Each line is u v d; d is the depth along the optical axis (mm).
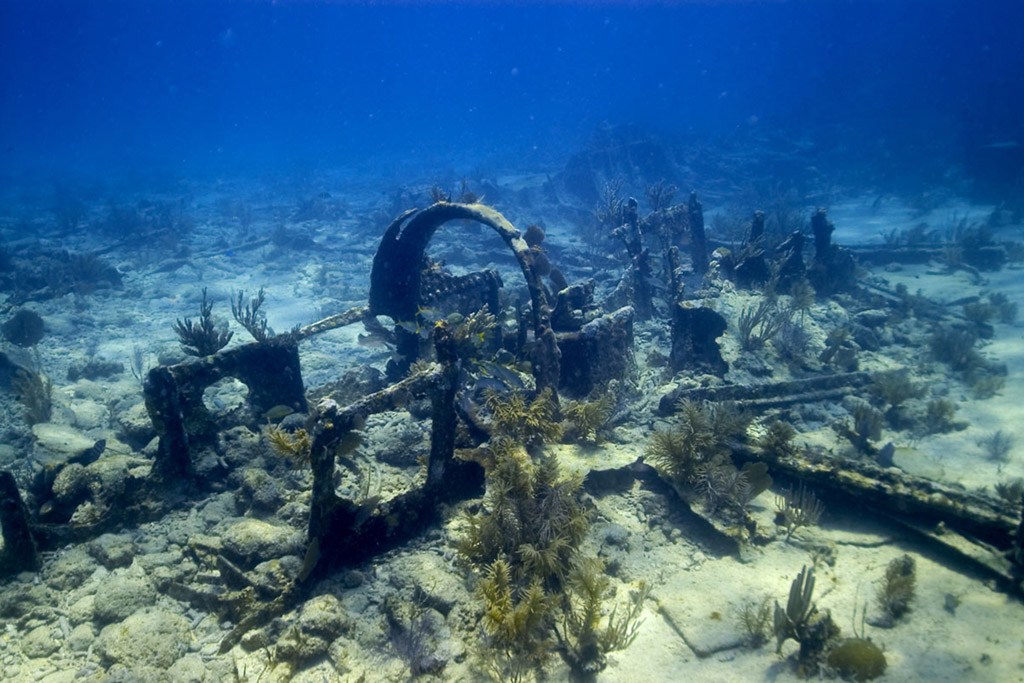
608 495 7672
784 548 6621
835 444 8578
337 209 35125
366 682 5082
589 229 26766
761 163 44219
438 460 6730
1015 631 5363
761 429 8938
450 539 6676
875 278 17969
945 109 62312
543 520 6270
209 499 7531
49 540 6727
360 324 17078
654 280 16344
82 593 6215
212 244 28203
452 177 45812
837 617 5660
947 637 5359
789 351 11406
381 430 9148
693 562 6523
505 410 7992
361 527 6266
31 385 10570
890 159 41938
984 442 8984
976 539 6301
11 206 43156
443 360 6574
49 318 17078
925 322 14609
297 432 6430
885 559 6387
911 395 10148
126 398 11695
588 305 11039
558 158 55688
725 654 5305
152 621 5625
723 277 14969
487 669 5125
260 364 8547
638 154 40812
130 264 24766
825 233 16062
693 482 7297
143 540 6902
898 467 7918
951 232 23375
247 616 5668
